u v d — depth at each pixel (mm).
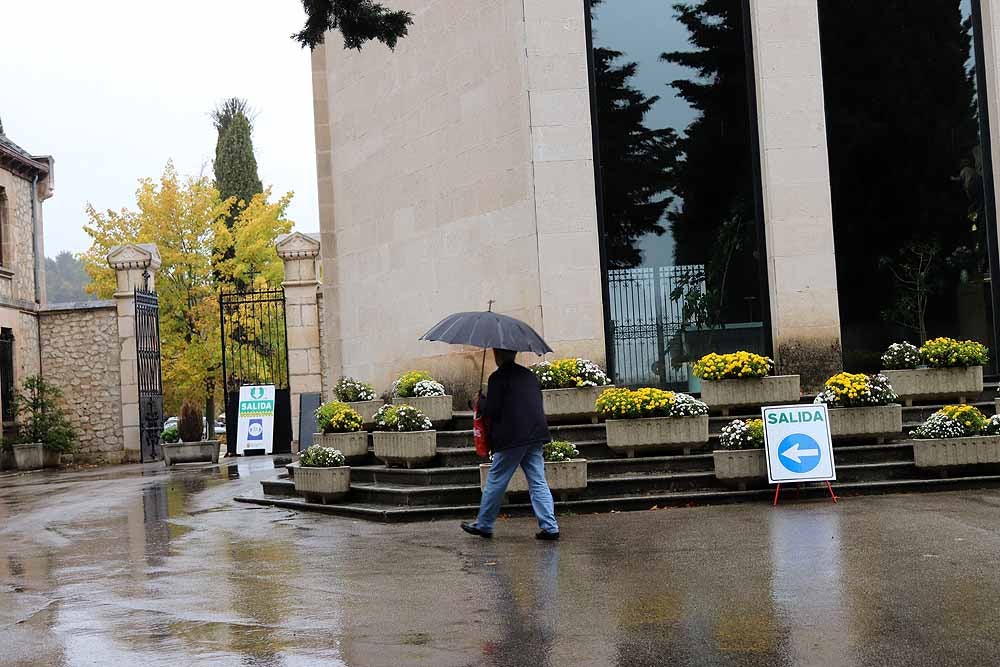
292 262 25641
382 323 16312
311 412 24750
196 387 35906
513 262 13586
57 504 15273
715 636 5539
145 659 5543
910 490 11062
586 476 11086
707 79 13875
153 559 9219
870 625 5621
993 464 11281
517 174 13477
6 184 27531
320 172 17812
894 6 14094
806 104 13438
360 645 5672
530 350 9477
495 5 13727
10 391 26703
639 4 13844
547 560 8125
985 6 13797
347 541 9734
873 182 14047
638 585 6949
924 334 13977
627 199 13758
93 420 27328
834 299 13406
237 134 47000
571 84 13234
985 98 13953
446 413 13242
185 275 35812
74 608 7066
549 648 5449
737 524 9477
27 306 27328
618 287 13727
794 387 12523
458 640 5699
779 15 13430
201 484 17422
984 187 13930
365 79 16594
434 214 14969
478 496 11414
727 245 13844
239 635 6016
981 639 5262
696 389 13711
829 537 8500
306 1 11055
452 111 14547
